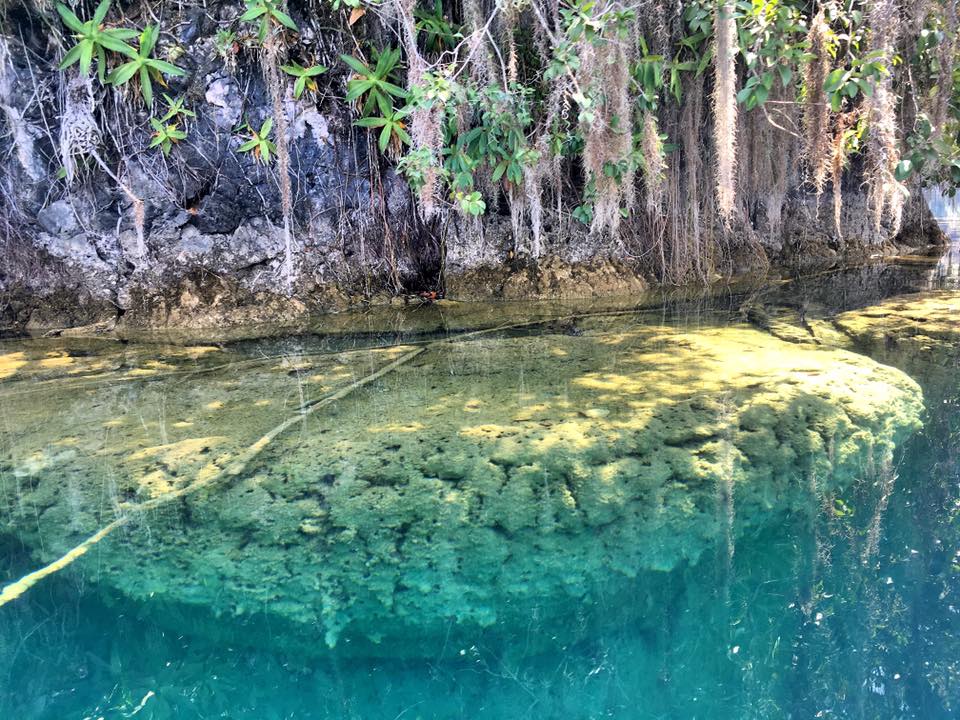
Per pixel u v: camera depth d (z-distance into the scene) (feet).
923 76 18.28
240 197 18.97
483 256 21.54
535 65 17.76
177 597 6.88
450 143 17.54
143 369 13.92
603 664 6.13
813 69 17.63
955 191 29.22
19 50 16.29
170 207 18.45
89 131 17.02
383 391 12.18
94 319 18.20
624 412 10.65
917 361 13.08
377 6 16.71
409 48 16.16
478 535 7.68
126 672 6.02
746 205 24.79
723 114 15.23
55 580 7.09
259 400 11.82
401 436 10.05
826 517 8.12
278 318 19.04
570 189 21.38
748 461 9.12
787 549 7.55
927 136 16.44
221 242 19.13
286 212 18.35
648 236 22.45
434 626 6.52
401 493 8.48
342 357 14.66
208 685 5.88
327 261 20.29
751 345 14.47
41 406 11.72
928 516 8.04
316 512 8.13
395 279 21.26
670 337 15.52
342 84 18.80
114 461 9.45
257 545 7.57
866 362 12.87
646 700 5.74
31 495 8.58
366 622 6.55
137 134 17.61
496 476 8.80
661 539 7.68
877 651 6.15
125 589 6.98
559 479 8.71
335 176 19.93
